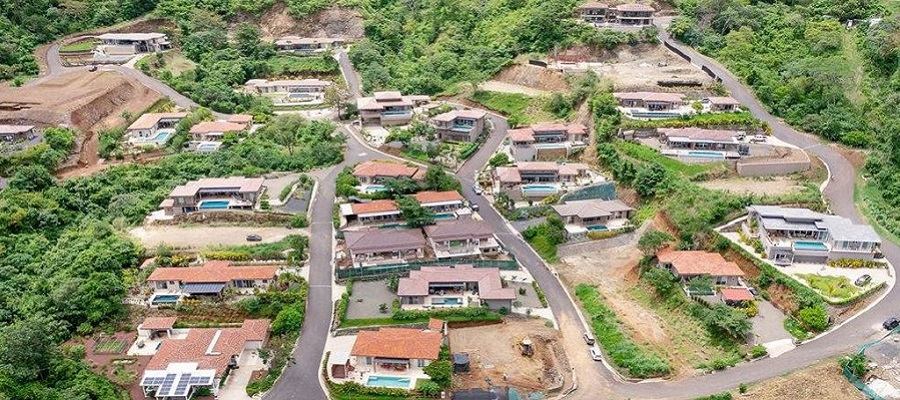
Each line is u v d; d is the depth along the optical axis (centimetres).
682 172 10569
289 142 12838
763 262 8475
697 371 7212
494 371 7412
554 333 8119
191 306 8400
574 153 12319
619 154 11531
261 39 18550
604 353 7781
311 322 8238
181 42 17450
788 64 13338
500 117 14500
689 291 8250
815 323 7419
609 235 9894
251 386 7181
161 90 14762
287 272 9044
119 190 10862
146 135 12669
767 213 8875
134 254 9238
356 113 14850
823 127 11538
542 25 16062
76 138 12050
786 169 10544
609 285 9044
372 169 11506
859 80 12494
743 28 14625
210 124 13162
